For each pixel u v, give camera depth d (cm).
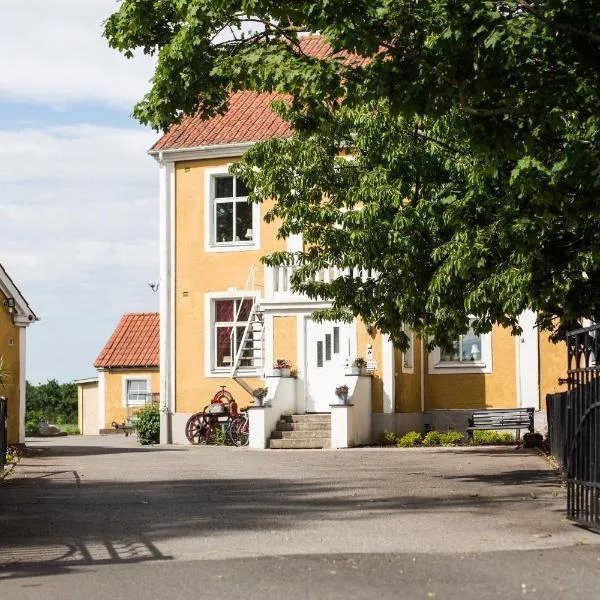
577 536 1164
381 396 3103
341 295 2061
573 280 1673
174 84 1530
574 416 1288
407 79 1227
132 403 5088
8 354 3100
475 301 1767
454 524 1280
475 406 3212
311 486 1802
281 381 3112
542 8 1156
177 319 3450
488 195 1691
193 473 2084
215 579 902
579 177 1302
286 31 1460
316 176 2044
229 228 3419
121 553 1087
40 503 1577
